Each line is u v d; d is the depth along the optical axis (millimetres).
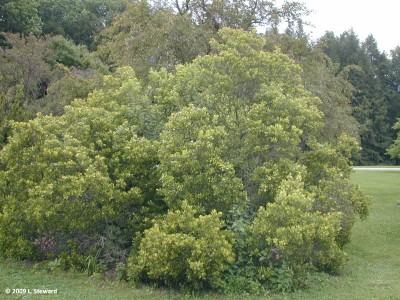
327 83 17047
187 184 7758
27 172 8602
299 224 7312
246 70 9055
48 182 8164
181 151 7930
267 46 15523
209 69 9352
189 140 8203
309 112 8938
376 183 26938
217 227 7137
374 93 52406
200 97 9258
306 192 8164
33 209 8102
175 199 7918
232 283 7473
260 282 7613
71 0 42625
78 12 42250
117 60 16609
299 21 17391
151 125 9562
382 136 51312
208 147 7727
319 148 9688
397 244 12109
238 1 16750
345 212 9148
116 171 8570
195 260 6922
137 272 7492
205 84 9320
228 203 7887
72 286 7512
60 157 8414
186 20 15438
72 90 15398
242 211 8031
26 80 22609
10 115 13109
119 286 7562
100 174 7906
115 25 16844
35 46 24859
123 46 16344
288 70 9453
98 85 14883
